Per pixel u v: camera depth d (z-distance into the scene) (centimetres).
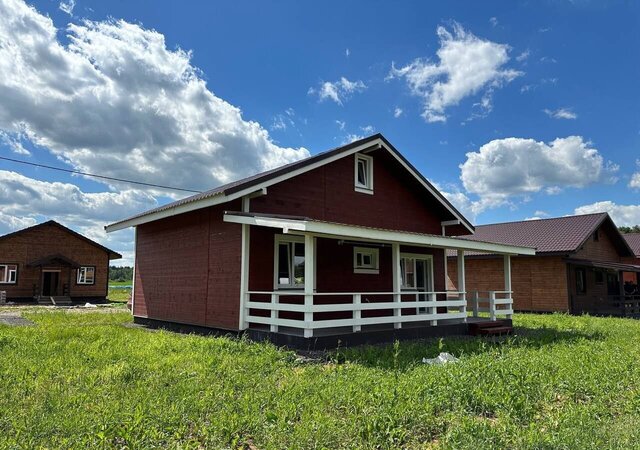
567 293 2191
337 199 1289
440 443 441
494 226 2923
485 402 557
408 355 878
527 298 2325
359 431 458
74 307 2469
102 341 962
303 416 496
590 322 1677
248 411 505
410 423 486
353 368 726
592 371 728
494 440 446
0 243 2836
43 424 454
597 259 2575
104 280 3166
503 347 916
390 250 1453
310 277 907
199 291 1188
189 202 1129
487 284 2512
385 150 1386
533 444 433
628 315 2197
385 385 605
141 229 1541
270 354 825
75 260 3070
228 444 435
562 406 575
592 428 482
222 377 665
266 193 1078
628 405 569
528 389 612
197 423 477
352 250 1332
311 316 905
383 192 1437
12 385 606
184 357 793
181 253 1287
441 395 568
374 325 1182
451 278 2698
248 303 1030
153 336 1073
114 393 568
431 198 1557
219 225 1139
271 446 421
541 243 2314
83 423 460
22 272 2891
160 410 500
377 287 1394
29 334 1079
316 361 816
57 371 684
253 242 1077
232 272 1076
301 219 898
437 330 1222
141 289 1492
